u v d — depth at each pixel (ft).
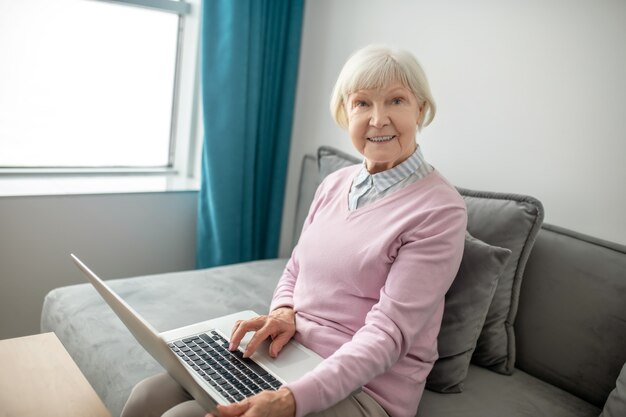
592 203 5.05
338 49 7.38
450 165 6.22
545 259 4.85
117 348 4.56
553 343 4.74
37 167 7.38
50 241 6.73
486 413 4.24
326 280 4.28
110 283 5.72
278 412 3.17
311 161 7.38
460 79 6.03
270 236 8.25
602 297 4.50
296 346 4.12
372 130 4.20
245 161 7.62
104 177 7.78
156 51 7.89
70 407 3.37
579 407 4.48
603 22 4.87
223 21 7.09
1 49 6.77
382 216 4.18
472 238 4.65
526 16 5.41
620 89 4.81
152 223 7.50
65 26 7.11
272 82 7.79
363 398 3.74
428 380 4.52
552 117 5.28
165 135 8.32
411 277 3.77
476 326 4.51
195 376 3.59
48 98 7.23
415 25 6.42
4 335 6.66
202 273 6.32
